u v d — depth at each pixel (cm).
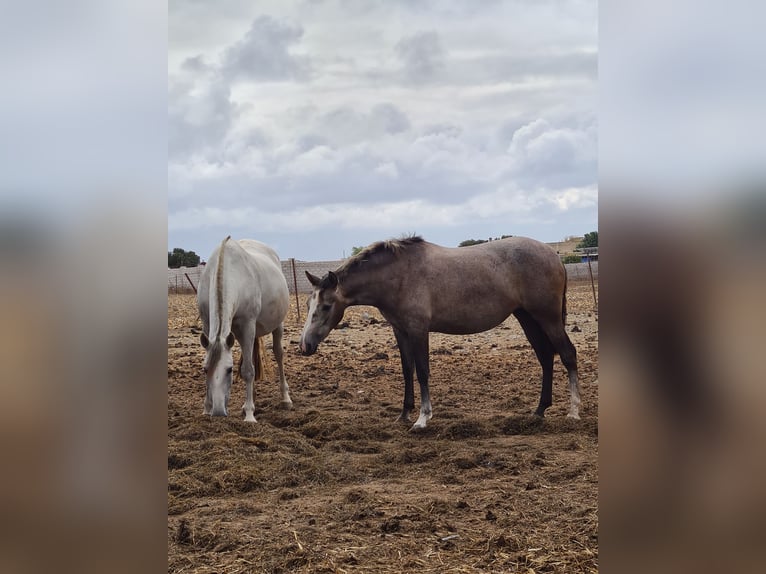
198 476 560
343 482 562
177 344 1453
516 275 788
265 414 824
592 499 480
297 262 3366
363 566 372
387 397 938
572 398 782
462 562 374
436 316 785
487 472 575
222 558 392
